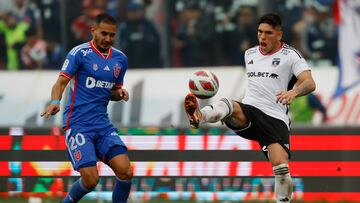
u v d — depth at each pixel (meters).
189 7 45.31
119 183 26.88
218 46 45.09
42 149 38.44
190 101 25.48
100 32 26.62
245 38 44.88
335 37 44.66
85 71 26.77
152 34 45.44
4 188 38.78
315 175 36.91
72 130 26.78
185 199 37.66
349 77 43.25
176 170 37.78
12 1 47.78
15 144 38.69
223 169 37.44
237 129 27.89
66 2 46.69
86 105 26.83
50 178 38.34
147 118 42.50
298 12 45.12
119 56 27.41
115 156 26.70
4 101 44.97
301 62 27.06
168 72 44.16
